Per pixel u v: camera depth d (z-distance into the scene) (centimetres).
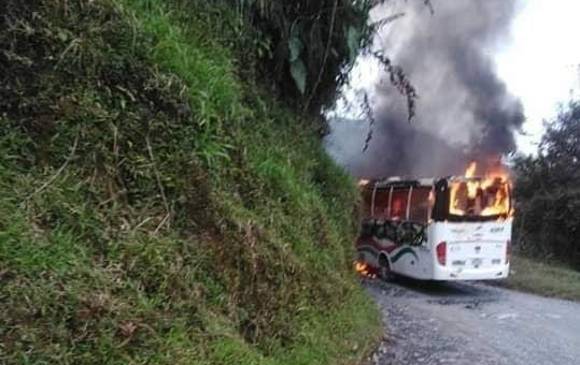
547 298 1519
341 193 855
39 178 288
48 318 241
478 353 802
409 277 1603
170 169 355
